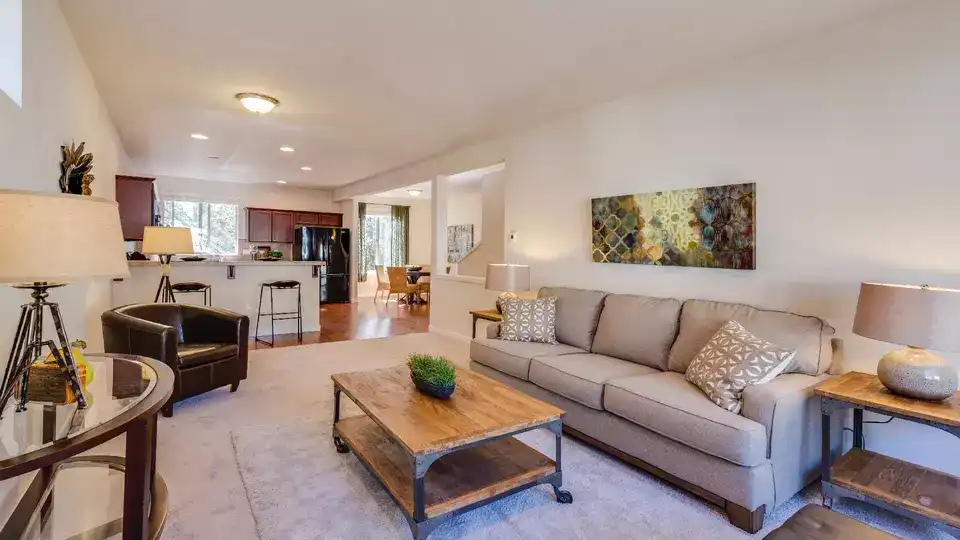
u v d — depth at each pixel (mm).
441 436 1936
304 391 3807
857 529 1359
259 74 3451
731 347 2381
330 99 3984
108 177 4605
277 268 6367
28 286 1523
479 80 3527
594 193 4105
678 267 3447
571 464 2635
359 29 2752
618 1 2414
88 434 1254
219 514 2074
